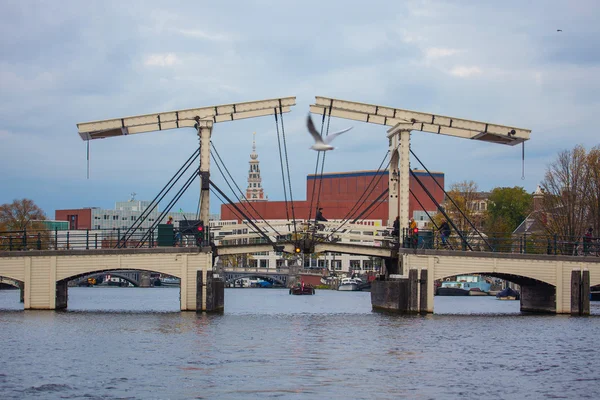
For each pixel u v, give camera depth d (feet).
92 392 96.84
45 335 147.74
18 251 195.62
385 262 229.86
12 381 103.04
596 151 313.12
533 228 410.52
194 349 130.93
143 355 123.85
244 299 382.22
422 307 202.69
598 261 211.00
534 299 227.81
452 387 102.01
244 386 100.48
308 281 637.30
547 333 160.66
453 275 203.21
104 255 193.67
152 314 195.11
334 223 213.87
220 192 199.31
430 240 216.95
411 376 108.88
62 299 212.23
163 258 194.08
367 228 214.69
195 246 197.36
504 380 107.55
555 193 316.81
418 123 210.59
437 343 142.72
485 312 229.86
